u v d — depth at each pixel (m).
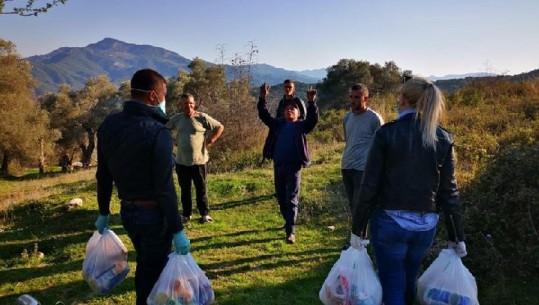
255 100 14.76
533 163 5.05
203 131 6.87
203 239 6.18
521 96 13.96
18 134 34.16
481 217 4.86
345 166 5.33
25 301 3.77
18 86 34.75
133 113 3.09
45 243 6.52
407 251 3.00
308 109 5.86
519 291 4.10
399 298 2.97
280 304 4.21
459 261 3.07
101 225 3.64
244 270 5.05
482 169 6.04
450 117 11.84
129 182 3.09
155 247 3.24
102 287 3.65
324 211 7.10
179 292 3.10
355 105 5.23
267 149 6.22
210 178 9.64
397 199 2.85
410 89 2.91
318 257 5.35
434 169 2.85
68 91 57.38
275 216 7.14
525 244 4.45
